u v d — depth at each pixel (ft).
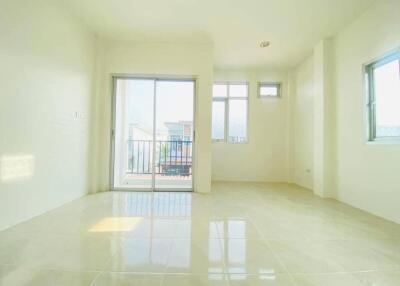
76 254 6.38
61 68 11.23
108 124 15.37
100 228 8.39
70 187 12.32
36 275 5.32
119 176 15.93
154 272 5.57
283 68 20.36
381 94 10.93
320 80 14.69
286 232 8.29
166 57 15.29
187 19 12.57
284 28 13.37
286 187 17.81
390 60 10.36
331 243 7.38
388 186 10.03
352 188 12.37
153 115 15.80
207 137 15.17
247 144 20.83
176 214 10.31
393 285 5.16
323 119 14.33
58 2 10.89
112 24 13.20
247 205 12.09
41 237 7.47
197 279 5.32
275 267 5.89
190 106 15.84
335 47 14.05
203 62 15.25
